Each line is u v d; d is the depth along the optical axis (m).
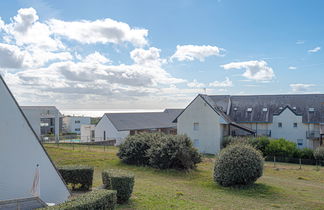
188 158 21.34
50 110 63.72
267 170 25.61
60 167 12.91
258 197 14.47
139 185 15.70
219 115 38.00
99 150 31.14
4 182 8.12
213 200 13.21
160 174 20.48
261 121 43.97
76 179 12.48
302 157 32.94
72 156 24.94
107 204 8.19
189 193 14.42
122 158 23.45
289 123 43.03
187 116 39.91
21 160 8.51
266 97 47.19
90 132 53.34
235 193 15.27
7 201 7.03
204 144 38.66
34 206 7.46
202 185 17.28
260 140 34.88
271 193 15.24
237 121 44.97
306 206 12.74
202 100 39.09
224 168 16.80
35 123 44.00
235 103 47.56
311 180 21.05
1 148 8.09
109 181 12.11
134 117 54.78
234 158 16.67
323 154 31.00
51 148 30.02
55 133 63.97
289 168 27.47
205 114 38.78
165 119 60.97
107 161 23.97
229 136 38.44
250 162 16.52
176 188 15.67
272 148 34.09
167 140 21.80
